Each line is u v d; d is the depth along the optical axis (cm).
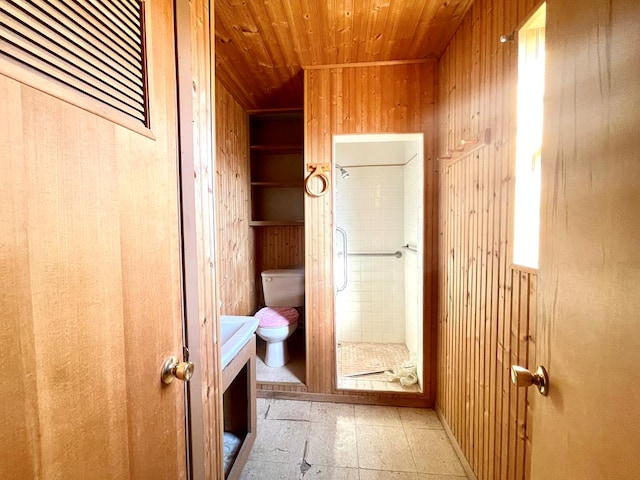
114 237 56
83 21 50
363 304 303
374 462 158
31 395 41
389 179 296
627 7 45
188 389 84
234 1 140
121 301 58
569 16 60
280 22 156
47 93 43
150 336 67
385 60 196
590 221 53
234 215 249
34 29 42
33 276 41
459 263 162
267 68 204
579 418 56
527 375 70
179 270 80
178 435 79
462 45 157
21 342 40
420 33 167
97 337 52
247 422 162
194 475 86
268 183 283
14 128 39
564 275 61
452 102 172
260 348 282
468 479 147
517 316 107
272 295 278
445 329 183
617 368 47
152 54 68
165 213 73
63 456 46
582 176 56
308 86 203
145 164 65
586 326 54
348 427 185
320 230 210
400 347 291
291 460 159
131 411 60
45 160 43
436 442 172
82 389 49
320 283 212
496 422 122
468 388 149
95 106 52
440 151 192
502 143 117
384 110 200
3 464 37
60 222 45
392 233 298
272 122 308
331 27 161
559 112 63
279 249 311
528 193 107
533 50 105
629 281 45
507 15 114
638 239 43
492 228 126
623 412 45
